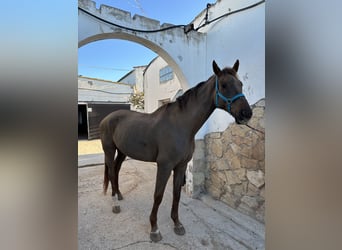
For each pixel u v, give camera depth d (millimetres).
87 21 1669
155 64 4633
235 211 2006
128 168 3766
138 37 1932
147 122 1751
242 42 1894
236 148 2000
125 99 9297
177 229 1696
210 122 2355
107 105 8742
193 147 1673
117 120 2100
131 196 2479
